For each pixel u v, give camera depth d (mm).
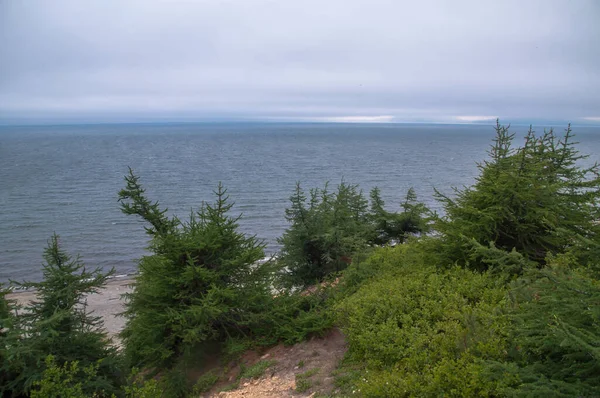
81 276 10523
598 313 5160
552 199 11430
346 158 163125
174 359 11742
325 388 8141
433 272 11578
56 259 10461
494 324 7562
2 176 104562
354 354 8992
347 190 24250
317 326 10938
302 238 18609
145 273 12469
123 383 10391
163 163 140125
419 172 116688
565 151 12922
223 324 12289
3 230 52438
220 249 12695
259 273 13016
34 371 8891
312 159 157500
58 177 103375
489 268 10531
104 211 64125
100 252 44125
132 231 52281
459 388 6398
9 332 8766
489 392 6168
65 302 10062
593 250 7102
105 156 167500
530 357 6527
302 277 18406
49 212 63375
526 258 10805
